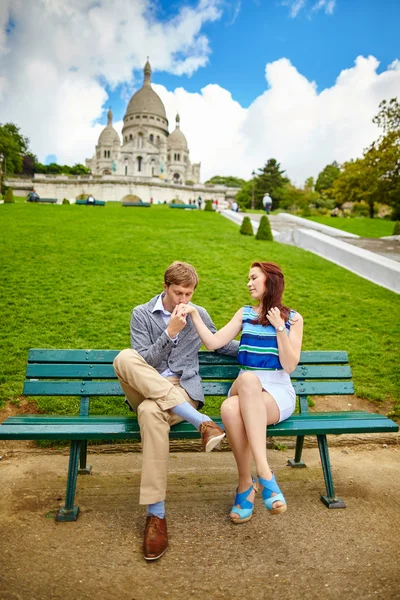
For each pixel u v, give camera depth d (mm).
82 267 12164
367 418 3625
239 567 2719
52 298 9242
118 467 4070
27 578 2535
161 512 2924
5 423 3275
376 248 18453
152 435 2965
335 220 36000
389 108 33031
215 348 3648
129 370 3201
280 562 2775
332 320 9008
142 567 2693
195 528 3129
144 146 101312
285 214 38188
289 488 3768
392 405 5590
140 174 100812
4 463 4062
